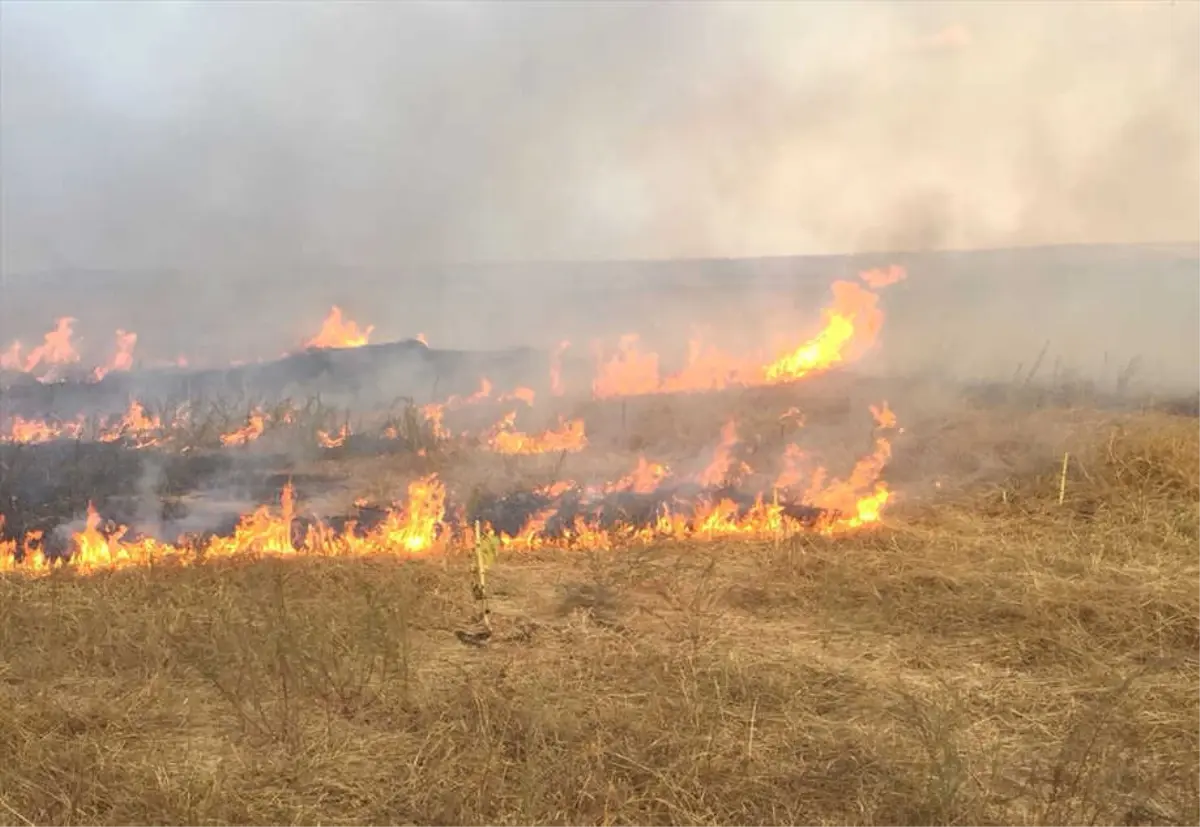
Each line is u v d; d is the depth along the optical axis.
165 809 3.45
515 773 3.67
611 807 3.46
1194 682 4.42
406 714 4.17
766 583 5.75
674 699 4.22
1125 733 3.91
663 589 5.68
